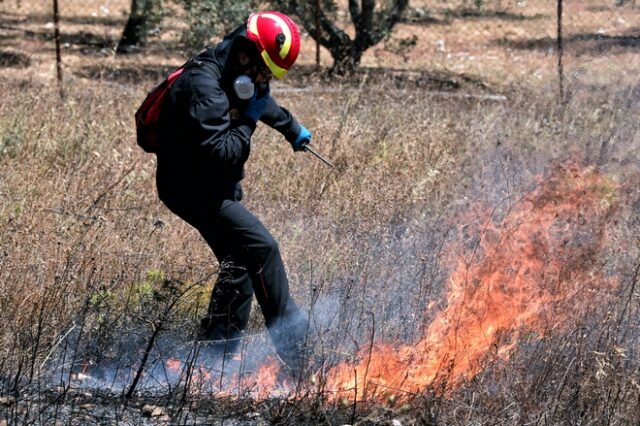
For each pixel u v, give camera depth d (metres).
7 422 6.57
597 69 18.06
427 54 29.03
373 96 18.70
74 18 35.78
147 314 8.16
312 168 13.14
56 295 8.39
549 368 7.36
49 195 11.40
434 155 13.79
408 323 8.39
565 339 7.74
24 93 17.39
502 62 26.42
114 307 8.48
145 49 28.75
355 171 13.06
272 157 13.50
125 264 8.95
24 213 10.57
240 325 8.12
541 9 27.84
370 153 13.88
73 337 8.02
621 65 18.17
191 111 7.47
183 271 8.71
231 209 7.85
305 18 24.62
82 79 22.39
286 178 12.69
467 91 21.73
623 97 16.17
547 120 15.54
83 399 7.17
